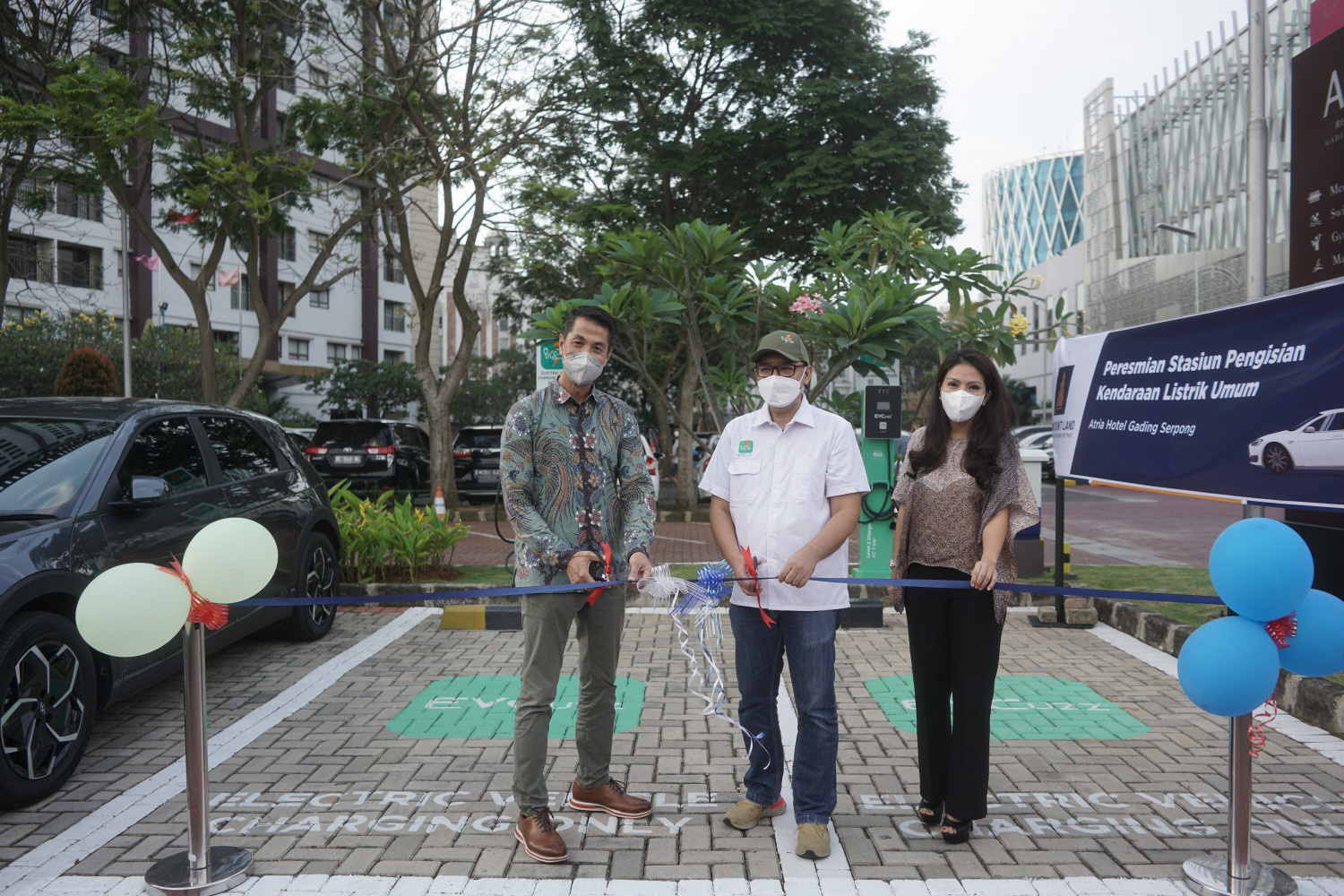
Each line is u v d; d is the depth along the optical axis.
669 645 6.43
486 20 12.41
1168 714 4.85
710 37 15.17
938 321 7.26
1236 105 44.53
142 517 4.63
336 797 3.75
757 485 3.32
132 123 10.33
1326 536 5.72
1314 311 4.45
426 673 5.72
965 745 3.22
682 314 7.76
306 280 14.67
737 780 3.91
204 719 3.01
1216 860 3.10
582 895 2.91
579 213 15.10
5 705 3.56
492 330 60.19
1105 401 6.17
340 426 17.98
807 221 16.50
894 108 16.20
